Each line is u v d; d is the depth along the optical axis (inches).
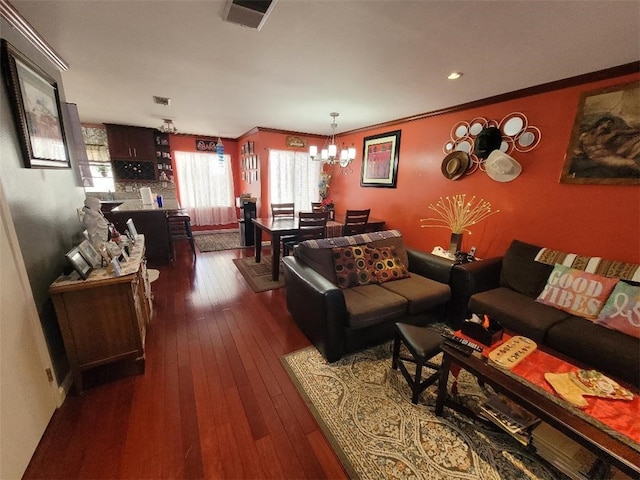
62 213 75.9
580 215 88.5
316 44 71.3
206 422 58.7
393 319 87.6
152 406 62.3
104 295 65.4
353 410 62.9
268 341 88.7
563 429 42.7
